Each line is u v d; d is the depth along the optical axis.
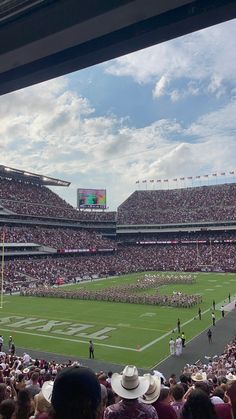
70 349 36.81
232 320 49.06
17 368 22.77
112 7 9.22
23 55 11.38
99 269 107.75
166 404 6.66
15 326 46.59
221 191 144.88
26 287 79.56
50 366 25.92
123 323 47.88
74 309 57.66
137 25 10.34
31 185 133.62
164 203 149.12
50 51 11.20
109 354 35.22
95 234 135.88
